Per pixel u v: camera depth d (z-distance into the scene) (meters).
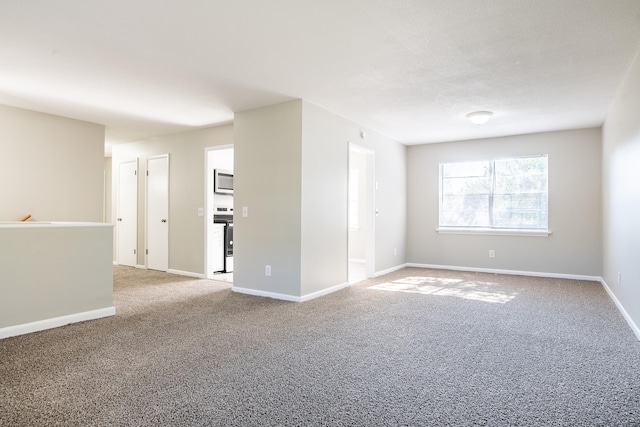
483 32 2.72
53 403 2.01
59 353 2.73
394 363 2.56
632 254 3.32
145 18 2.56
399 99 4.31
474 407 1.98
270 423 1.83
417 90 4.00
